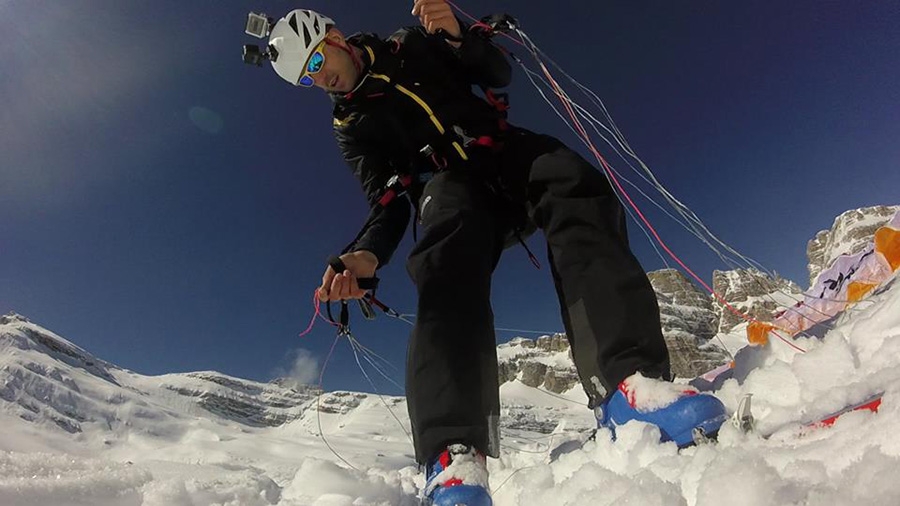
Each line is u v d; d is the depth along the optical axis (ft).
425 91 6.09
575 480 3.00
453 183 5.31
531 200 5.37
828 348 4.15
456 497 3.21
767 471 2.18
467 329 4.19
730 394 4.76
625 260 4.50
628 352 4.09
